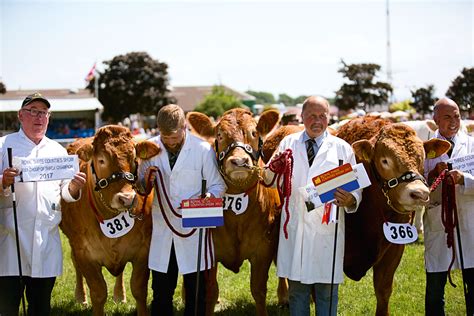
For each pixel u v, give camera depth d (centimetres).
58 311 646
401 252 515
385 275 521
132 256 524
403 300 656
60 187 480
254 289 546
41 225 459
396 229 474
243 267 838
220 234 529
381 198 492
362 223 514
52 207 467
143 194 487
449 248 486
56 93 3950
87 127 3097
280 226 481
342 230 462
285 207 460
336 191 425
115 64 4112
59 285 748
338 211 450
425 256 505
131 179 470
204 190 452
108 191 471
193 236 479
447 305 627
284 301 652
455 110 492
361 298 669
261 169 514
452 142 499
